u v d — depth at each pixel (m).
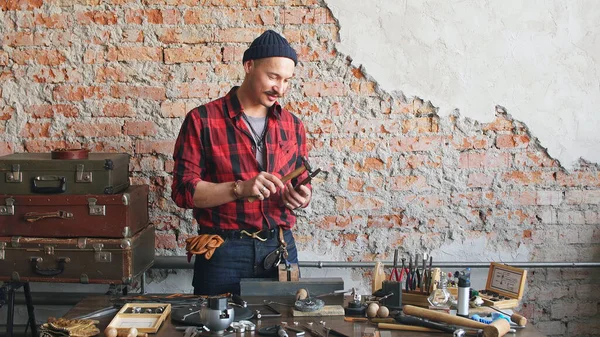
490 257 4.01
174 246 3.96
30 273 3.40
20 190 3.40
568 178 3.99
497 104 3.92
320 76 3.90
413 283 2.87
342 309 2.66
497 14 3.88
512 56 3.90
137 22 3.86
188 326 2.48
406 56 3.89
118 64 3.87
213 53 3.88
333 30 3.88
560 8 3.89
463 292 2.61
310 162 3.94
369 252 3.99
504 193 3.98
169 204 3.94
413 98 3.92
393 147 3.94
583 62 3.91
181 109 3.89
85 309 2.68
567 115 3.94
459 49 3.89
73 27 3.86
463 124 3.94
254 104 3.22
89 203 3.36
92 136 3.90
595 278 4.05
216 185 3.01
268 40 3.05
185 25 3.86
